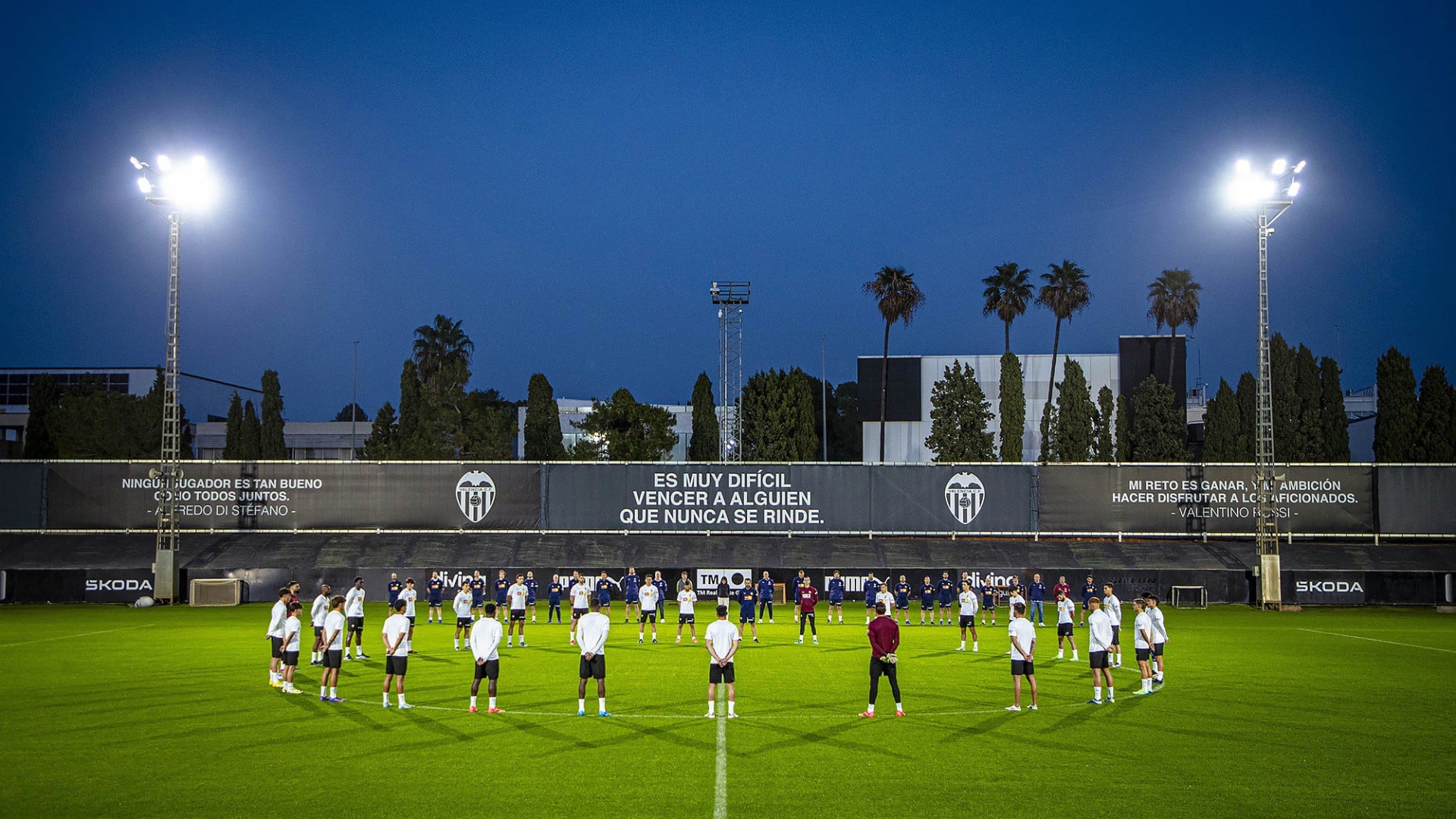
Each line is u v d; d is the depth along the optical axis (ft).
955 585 142.72
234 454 240.53
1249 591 142.31
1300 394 202.18
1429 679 73.20
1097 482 155.22
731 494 157.48
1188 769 45.32
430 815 38.06
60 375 291.99
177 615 124.16
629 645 94.73
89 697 63.62
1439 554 149.48
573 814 38.17
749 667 79.61
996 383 268.82
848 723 55.98
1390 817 38.11
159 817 37.83
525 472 156.97
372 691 66.18
